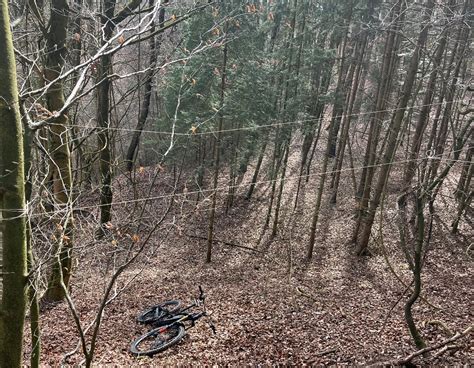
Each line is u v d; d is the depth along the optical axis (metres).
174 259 14.86
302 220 17.88
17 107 3.34
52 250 5.23
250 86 15.12
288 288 12.60
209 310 11.01
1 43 3.19
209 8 11.71
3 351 3.49
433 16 12.24
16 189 3.36
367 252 14.66
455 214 16.14
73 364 7.98
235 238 16.78
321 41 16.05
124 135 21.02
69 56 9.21
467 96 17.88
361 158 22.19
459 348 7.70
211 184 20.41
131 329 9.68
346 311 10.75
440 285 11.76
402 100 12.95
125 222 6.40
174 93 15.98
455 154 11.35
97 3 10.79
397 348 8.48
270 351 8.74
